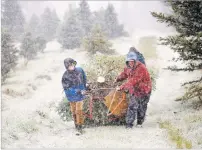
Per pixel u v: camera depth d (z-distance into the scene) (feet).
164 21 32.83
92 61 34.09
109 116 31.12
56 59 97.91
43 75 76.95
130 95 29.35
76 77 28.55
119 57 33.73
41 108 46.42
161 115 35.68
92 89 30.40
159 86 58.29
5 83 69.46
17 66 91.45
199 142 24.40
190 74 64.85
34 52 98.99
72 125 35.01
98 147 24.71
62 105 32.78
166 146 24.16
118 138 26.53
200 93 36.88
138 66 28.94
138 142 25.38
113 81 32.04
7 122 30.45
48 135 28.37
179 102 42.57
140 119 30.91
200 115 32.19
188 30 32.55
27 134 27.63
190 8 31.48
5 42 74.69
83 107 31.14
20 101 52.90
